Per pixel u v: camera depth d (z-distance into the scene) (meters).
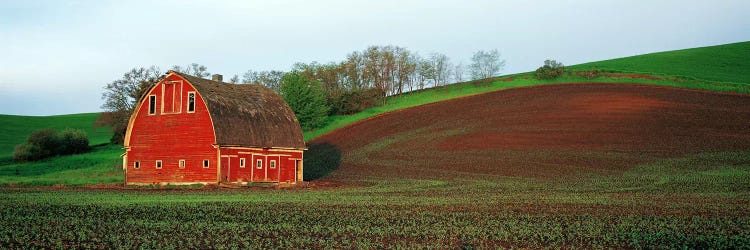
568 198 39.22
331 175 65.12
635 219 27.80
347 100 113.50
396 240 21.77
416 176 61.78
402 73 134.38
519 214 29.73
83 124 137.50
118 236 21.98
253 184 53.44
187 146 53.78
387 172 65.62
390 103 119.00
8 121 134.00
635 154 68.94
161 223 25.45
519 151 74.25
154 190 48.16
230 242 21.17
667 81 111.00
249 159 55.62
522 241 21.53
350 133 95.06
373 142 87.00
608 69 125.31
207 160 52.81
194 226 24.73
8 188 48.66
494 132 85.94
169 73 54.81
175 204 34.44
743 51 139.50
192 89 54.28
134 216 28.16
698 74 116.06
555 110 96.19
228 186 51.59
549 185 51.12
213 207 32.66
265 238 22.12
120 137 96.69
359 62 135.25
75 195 41.12
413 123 97.56
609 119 87.50
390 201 37.22
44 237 21.84
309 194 43.53
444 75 134.75
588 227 24.89
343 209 32.06
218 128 52.53
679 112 88.25
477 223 26.20
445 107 107.94
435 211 31.16
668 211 31.28
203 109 53.44
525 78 127.69
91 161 79.75
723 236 22.64
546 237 22.48
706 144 71.31
